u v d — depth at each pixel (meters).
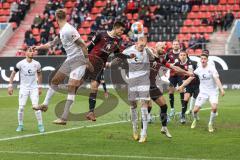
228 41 71.50
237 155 24.16
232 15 75.81
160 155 24.03
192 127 32.78
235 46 72.12
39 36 79.88
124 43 66.38
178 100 51.53
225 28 75.62
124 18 76.38
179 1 79.38
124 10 80.06
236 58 66.00
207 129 32.38
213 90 31.84
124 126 33.56
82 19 81.06
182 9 78.81
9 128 32.81
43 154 24.19
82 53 25.03
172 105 37.25
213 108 31.27
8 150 25.19
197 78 34.59
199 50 71.50
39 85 31.56
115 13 79.00
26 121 36.22
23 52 76.88
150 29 77.31
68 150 25.22
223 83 65.06
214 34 75.62
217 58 66.62
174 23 77.62
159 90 27.86
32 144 26.88
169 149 25.55
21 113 31.58
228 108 44.44
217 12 78.12
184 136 29.61
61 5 83.19
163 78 30.98
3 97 55.44
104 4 83.56
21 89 31.39
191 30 76.62
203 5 79.25
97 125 34.00
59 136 29.53
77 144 26.91
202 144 26.98
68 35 24.72
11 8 85.50
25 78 31.19
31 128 32.81
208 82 31.80
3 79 70.62
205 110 42.88
